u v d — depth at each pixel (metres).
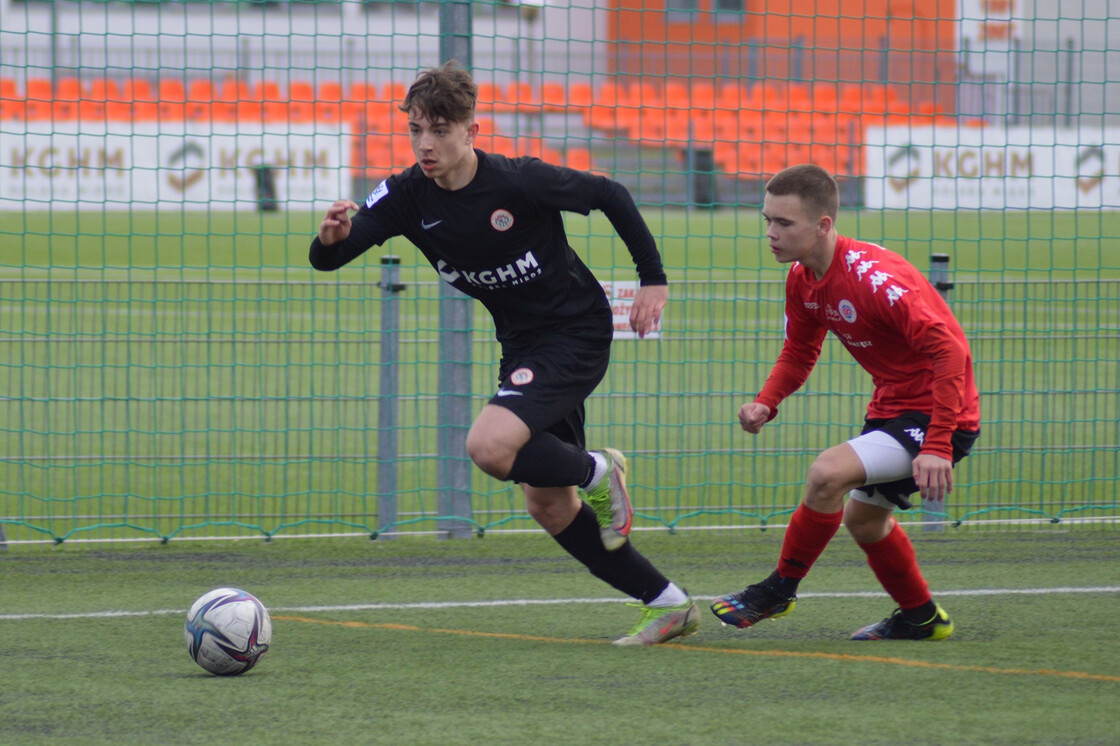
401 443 32.66
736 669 13.91
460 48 23.52
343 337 40.47
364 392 26.75
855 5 85.88
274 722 11.84
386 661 14.45
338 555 22.00
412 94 13.70
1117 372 28.67
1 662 14.46
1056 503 26.33
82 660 14.55
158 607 17.84
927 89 87.56
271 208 81.75
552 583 19.75
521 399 14.23
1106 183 77.50
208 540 23.17
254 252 77.12
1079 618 17.06
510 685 13.23
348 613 17.59
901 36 87.06
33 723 11.86
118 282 25.41
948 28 85.81
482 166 14.08
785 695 12.73
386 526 23.66
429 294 51.31
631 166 96.00
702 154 95.69
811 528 15.07
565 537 15.15
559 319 14.77
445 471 23.77
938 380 14.07
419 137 13.68
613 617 17.34
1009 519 25.44
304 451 32.22
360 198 80.19
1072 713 11.99
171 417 34.22
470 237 14.20
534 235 14.30
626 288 25.86
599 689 13.02
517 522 25.31
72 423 35.22
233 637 13.53
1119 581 19.73
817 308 15.27
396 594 18.91
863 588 19.38
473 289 14.95
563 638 15.93
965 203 81.00
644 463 30.84
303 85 95.75
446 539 23.55
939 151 82.00
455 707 12.37
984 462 30.83
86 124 81.62
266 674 13.80
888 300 14.34
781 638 15.98
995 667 13.98
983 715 11.94
